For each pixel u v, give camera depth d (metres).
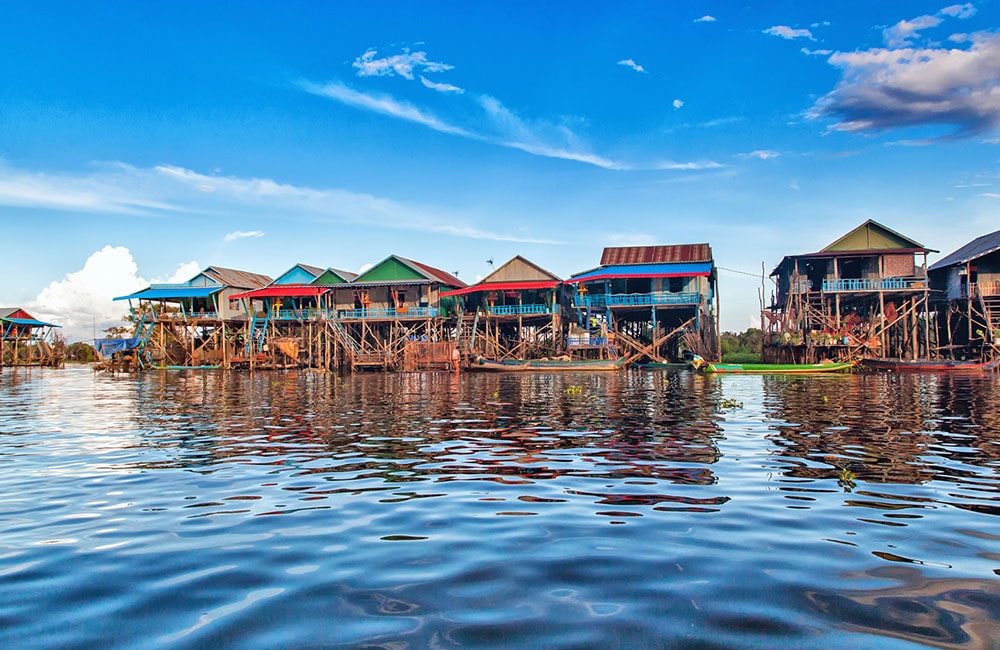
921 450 12.25
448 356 49.09
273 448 13.27
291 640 4.64
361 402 24.03
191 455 12.50
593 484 9.54
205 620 4.98
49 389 35.00
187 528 7.45
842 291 48.81
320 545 6.77
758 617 4.95
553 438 14.22
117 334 80.00
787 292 55.25
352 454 12.42
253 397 27.12
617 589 5.51
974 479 9.70
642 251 56.31
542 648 4.49
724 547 6.57
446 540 6.88
